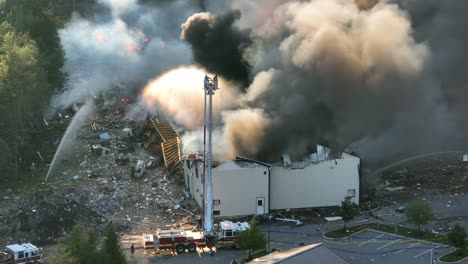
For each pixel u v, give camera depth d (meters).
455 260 57.09
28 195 73.19
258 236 57.75
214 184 68.19
